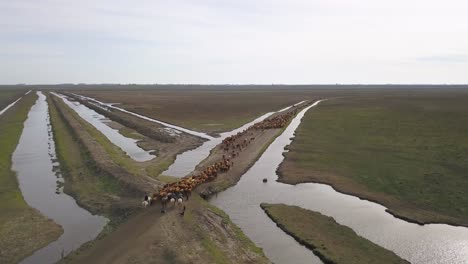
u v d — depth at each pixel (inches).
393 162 1975.9
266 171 1882.4
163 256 968.9
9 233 1185.4
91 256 1013.8
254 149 2327.8
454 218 1295.5
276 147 2436.0
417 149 2236.7
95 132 2992.1
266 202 1457.9
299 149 2321.6
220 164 1878.7
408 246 1110.4
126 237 1091.3
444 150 2167.8
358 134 2795.3
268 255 1053.2
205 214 1279.5
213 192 1557.6
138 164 2000.5
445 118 3440.0
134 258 952.3
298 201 1470.2
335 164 1968.5
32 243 1125.7
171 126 3489.2
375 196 1508.4
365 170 1852.9
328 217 1298.0
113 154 2159.2
